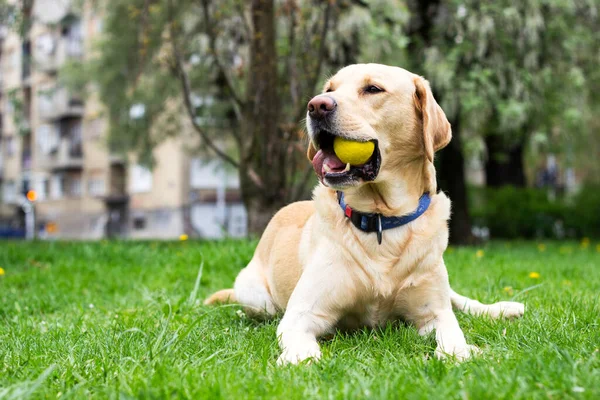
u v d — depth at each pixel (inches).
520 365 96.7
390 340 123.4
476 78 414.0
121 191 1321.4
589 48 497.7
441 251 134.8
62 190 1487.5
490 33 414.9
